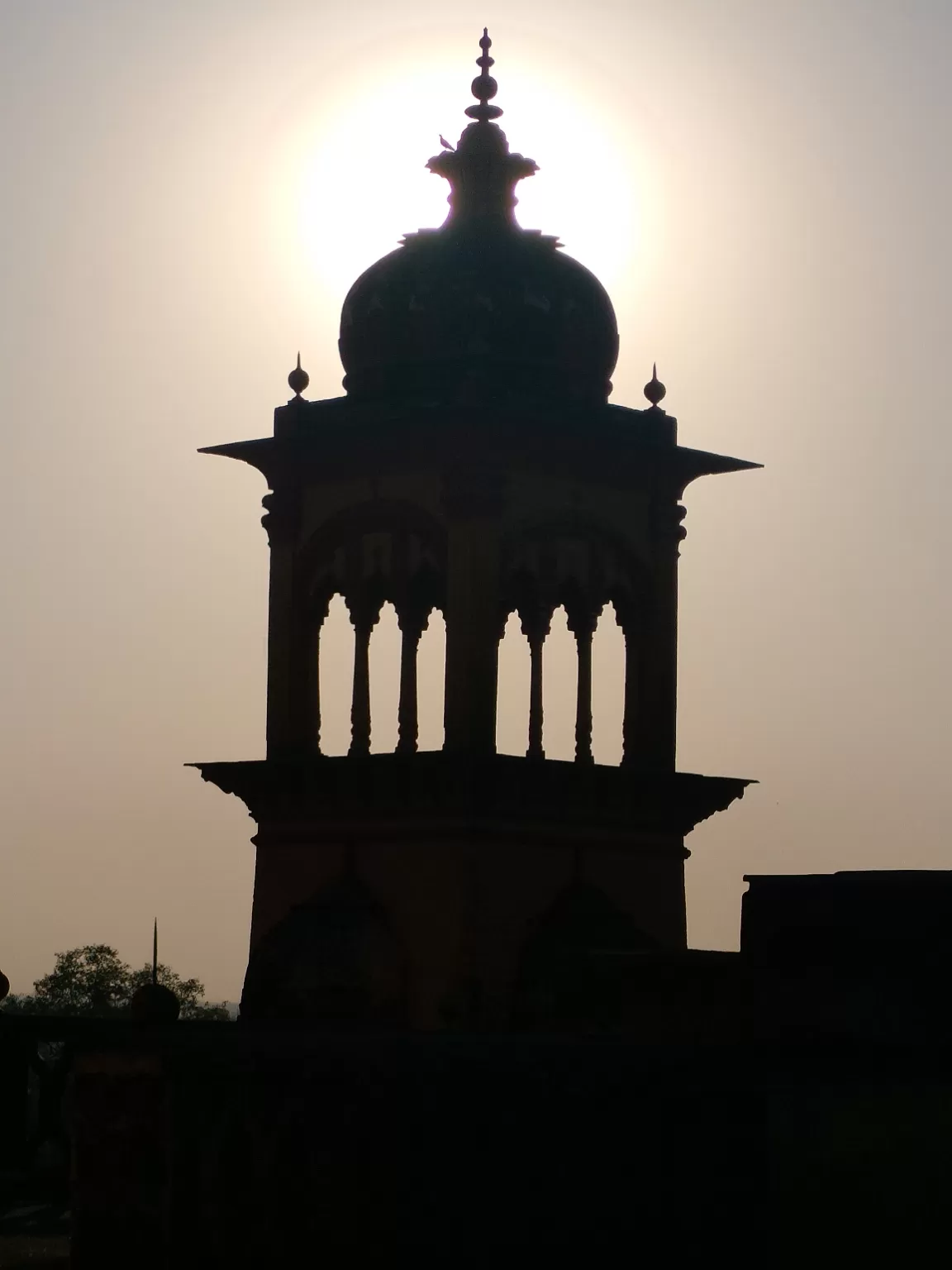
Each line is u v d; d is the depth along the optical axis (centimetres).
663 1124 2322
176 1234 2372
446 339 2950
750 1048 2381
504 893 2814
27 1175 2692
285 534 2998
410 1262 2225
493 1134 2262
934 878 2353
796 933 2394
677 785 2964
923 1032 2328
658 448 3011
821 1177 2316
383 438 2909
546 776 2847
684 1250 2305
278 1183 2311
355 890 2869
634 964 2564
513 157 3039
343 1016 2825
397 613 2920
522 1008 2797
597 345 3008
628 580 3003
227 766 2958
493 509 2856
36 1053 2709
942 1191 2294
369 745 2925
